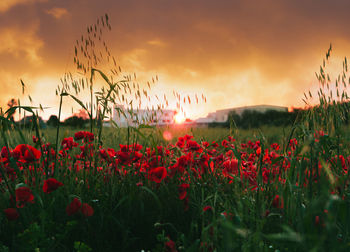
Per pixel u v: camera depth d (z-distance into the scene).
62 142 2.10
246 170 2.14
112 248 1.54
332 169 1.79
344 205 1.09
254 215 1.44
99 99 2.08
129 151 2.10
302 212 1.26
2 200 1.72
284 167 2.01
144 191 2.02
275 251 1.23
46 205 1.70
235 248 1.15
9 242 1.51
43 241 1.30
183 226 1.71
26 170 1.91
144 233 1.69
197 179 2.16
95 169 2.13
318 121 1.95
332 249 0.99
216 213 1.55
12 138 1.99
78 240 1.59
